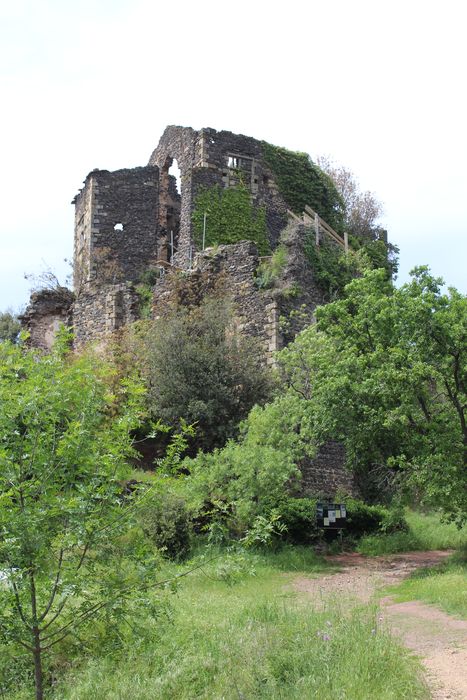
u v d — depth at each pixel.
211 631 10.54
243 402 24.41
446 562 17.25
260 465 19.25
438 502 17.42
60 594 7.79
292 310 26.08
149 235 37.84
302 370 23.50
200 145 35.41
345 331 19.80
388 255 40.03
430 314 17.12
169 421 24.27
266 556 18.41
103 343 29.92
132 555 8.06
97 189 37.53
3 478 7.48
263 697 8.14
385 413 17.58
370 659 8.45
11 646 8.14
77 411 8.25
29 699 8.61
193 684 8.72
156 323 27.06
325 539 21.16
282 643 9.37
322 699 7.69
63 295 36.19
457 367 17.20
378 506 23.30
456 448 16.92
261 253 35.16
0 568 7.39
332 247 29.50
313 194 37.25
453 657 9.06
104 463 7.98
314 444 22.52
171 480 8.37
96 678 9.03
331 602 11.63
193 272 28.88
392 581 15.72
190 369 24.67
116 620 8.28
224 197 35.09
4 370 8.20
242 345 25.69
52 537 7.59
